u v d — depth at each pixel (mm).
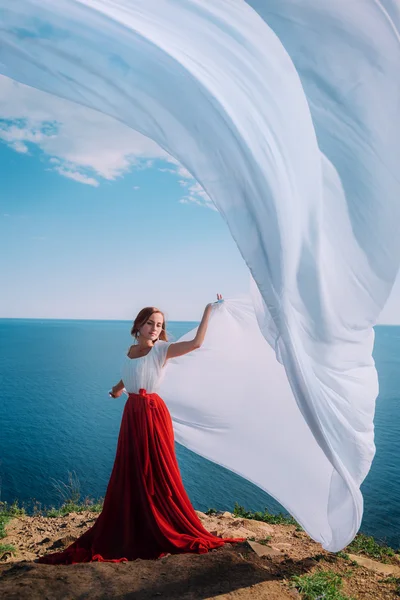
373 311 3508
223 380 4445
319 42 3309
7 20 2777
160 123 2834
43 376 117938
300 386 3084
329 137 3400
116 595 3074
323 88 3359
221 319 4402
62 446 53500
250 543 4098
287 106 2842
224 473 42375
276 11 3322
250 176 2719
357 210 3414
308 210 3047
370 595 3594
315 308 3238
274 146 2783
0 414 72812
